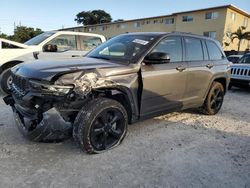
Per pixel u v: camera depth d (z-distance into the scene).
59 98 3.10
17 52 6.96
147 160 3.47
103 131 3.53
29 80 3.20
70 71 3.23
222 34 30.08
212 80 5.51
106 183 2.89
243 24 33.50
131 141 4.07
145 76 3.91
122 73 3.67
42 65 3.46
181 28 33.97
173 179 3.04
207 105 5.70
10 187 2.71
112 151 3.66
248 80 9.12
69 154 3.50
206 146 4.06
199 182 3.02
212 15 30.77
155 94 4.15
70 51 7.76
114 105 3.58
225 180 3.09
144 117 4.13
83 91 3.24
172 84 4.43
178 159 3.55
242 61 10.60
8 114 5.08
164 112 4.50
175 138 4.32
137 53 4.03
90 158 3.42
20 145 3.70
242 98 8.55
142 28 39.12
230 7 29.58
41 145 3.72
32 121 3.32
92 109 3.34
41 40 7.61
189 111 6.12
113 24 43.53
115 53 4.25
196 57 5.13
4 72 6.18
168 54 4.35
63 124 3.21
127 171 3.16
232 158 3.69
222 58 6.02
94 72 3.39
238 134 4.72
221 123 5.34
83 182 2.88
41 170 3.07
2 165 3.13
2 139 3.87
